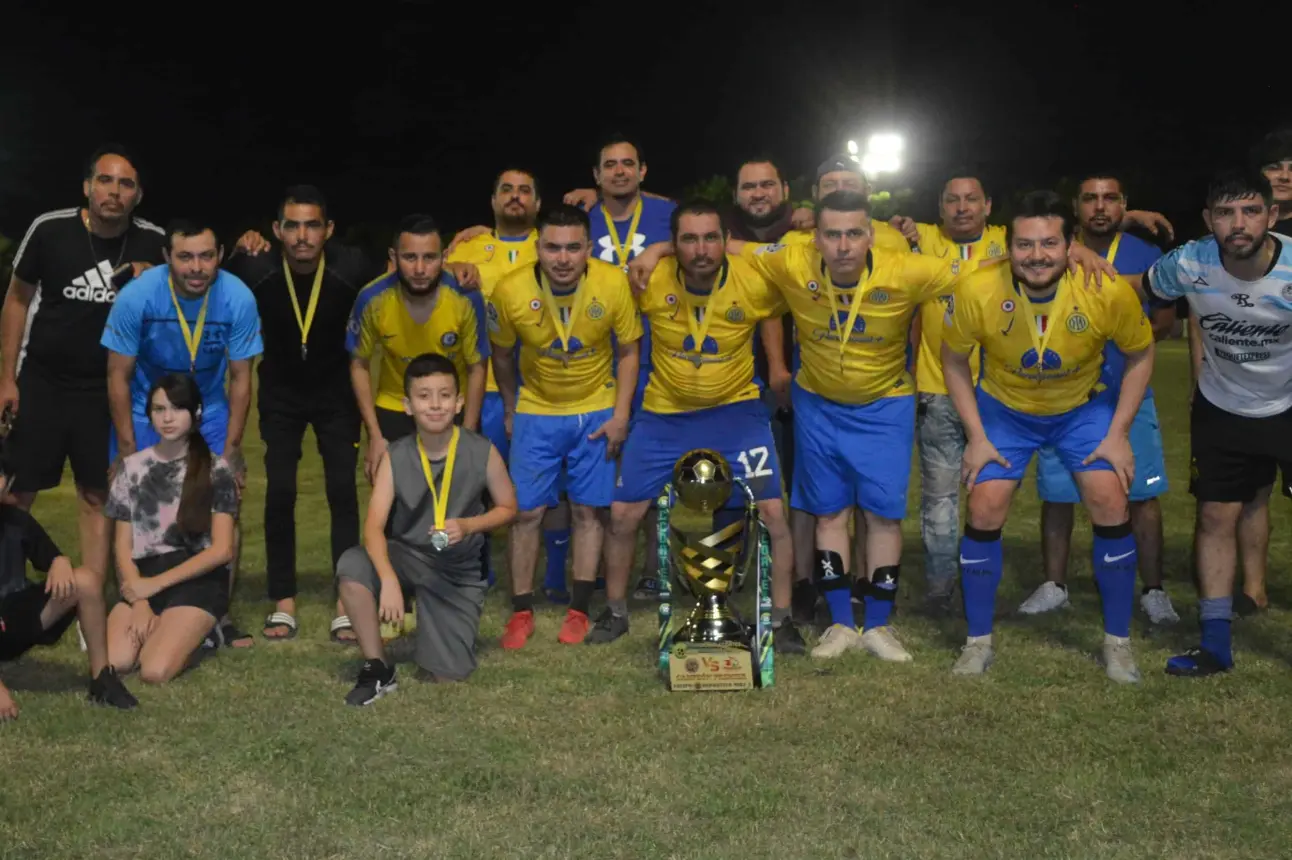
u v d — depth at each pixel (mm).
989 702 5000
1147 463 6156
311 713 4898
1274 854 3797
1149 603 6262
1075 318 5211
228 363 6031
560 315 5781
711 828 3943
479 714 4895
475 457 5379
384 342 5992
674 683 5145
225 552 5504
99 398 6078
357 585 5168
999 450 5469
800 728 4727
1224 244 5066
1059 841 3857
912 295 5418
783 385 6059
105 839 3879
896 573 5707
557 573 6664
